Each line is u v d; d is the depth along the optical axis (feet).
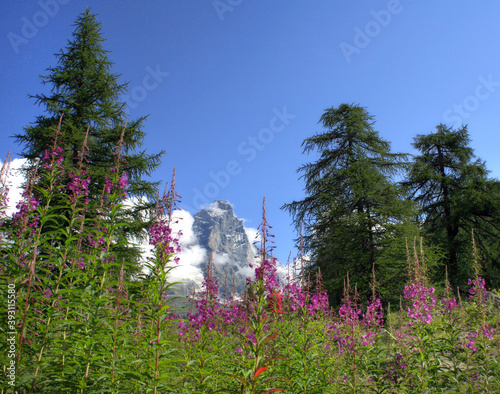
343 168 77.71
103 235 17.26
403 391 20.93
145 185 54.65
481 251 88.17
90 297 15.12
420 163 102.22
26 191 17.31
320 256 74.95
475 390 19.39
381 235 67.77
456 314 23.88
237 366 18.79
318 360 21.45
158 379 14.39
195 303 20.17
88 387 14.02
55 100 54.80
